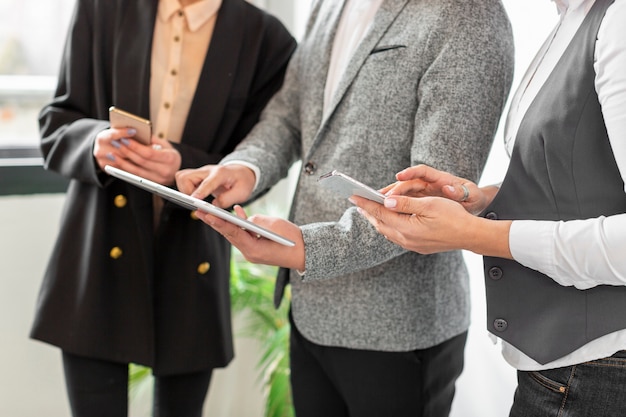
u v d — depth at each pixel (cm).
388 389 148
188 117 173
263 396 268
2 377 235
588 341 106
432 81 134
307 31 168
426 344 146
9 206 229
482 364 187
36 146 239
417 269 145
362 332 145
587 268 101
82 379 175
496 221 109
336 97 144
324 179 110
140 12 173
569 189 107
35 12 240
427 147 131
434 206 111
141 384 240
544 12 165
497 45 135
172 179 162
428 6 139
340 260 131
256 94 185
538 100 112
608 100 99
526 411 116
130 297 172
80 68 173
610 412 106
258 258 131
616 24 100
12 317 234
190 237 175
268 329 249
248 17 180
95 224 171
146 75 170
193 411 185
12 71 240
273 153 163
